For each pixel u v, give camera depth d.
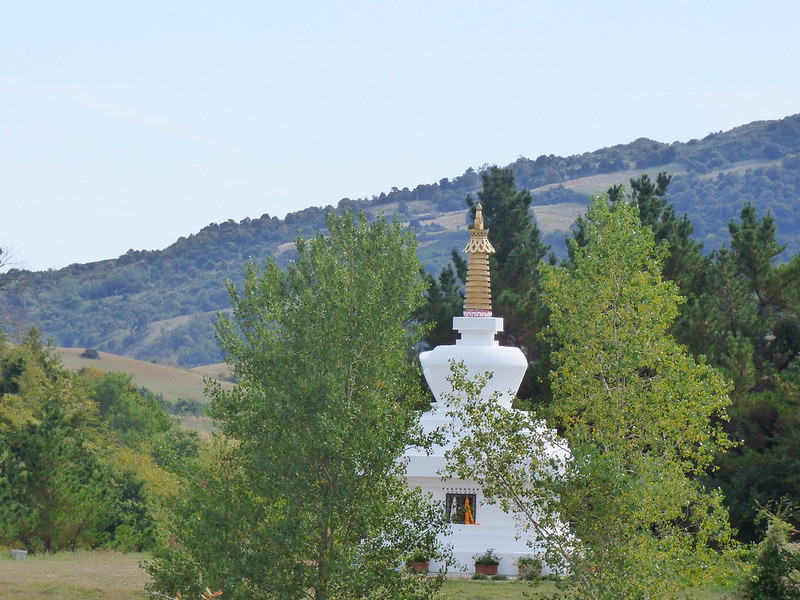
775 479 77.19
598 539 51.00
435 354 76.62
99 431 141.25
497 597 62.28
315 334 55.47
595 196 58.06
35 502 83.94
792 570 51.28
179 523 56.84
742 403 81.50
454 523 73.00
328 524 53.41
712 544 75.81
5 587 62.84
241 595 51.84
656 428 53.72
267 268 58.94
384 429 53.88
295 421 53.62
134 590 63.88
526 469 66.88
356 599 52.88
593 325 54.94
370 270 58.00
